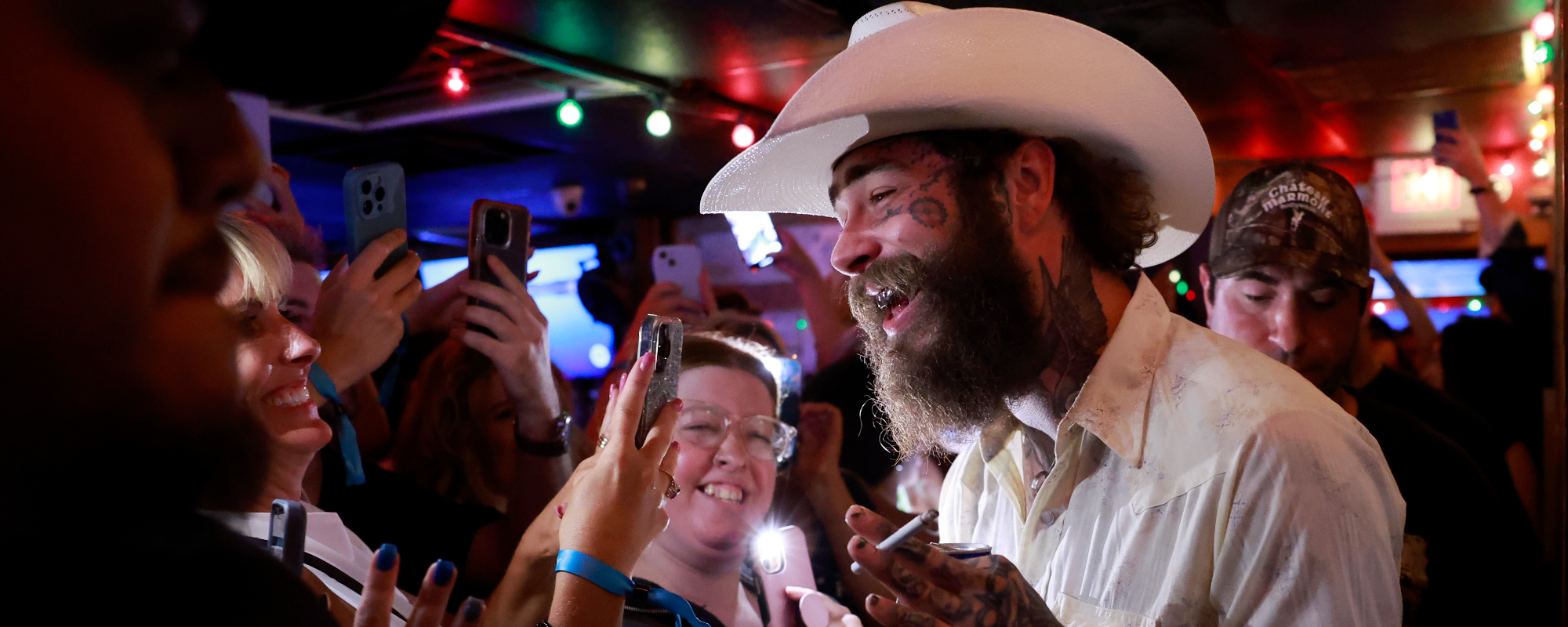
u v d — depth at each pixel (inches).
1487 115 182.9
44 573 15.1
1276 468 39.7
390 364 94.3
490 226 62.9
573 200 278.8
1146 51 145.2
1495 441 90.9
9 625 14.7
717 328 90.1
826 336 143.5
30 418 13.6
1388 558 39.8
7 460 13.9
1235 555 40.3
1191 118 49.9
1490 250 160.9
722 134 202.7
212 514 18.7
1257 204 71.1
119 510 15.7
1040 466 51.5
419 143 195.0
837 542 82.4
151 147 14.6
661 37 136.2
